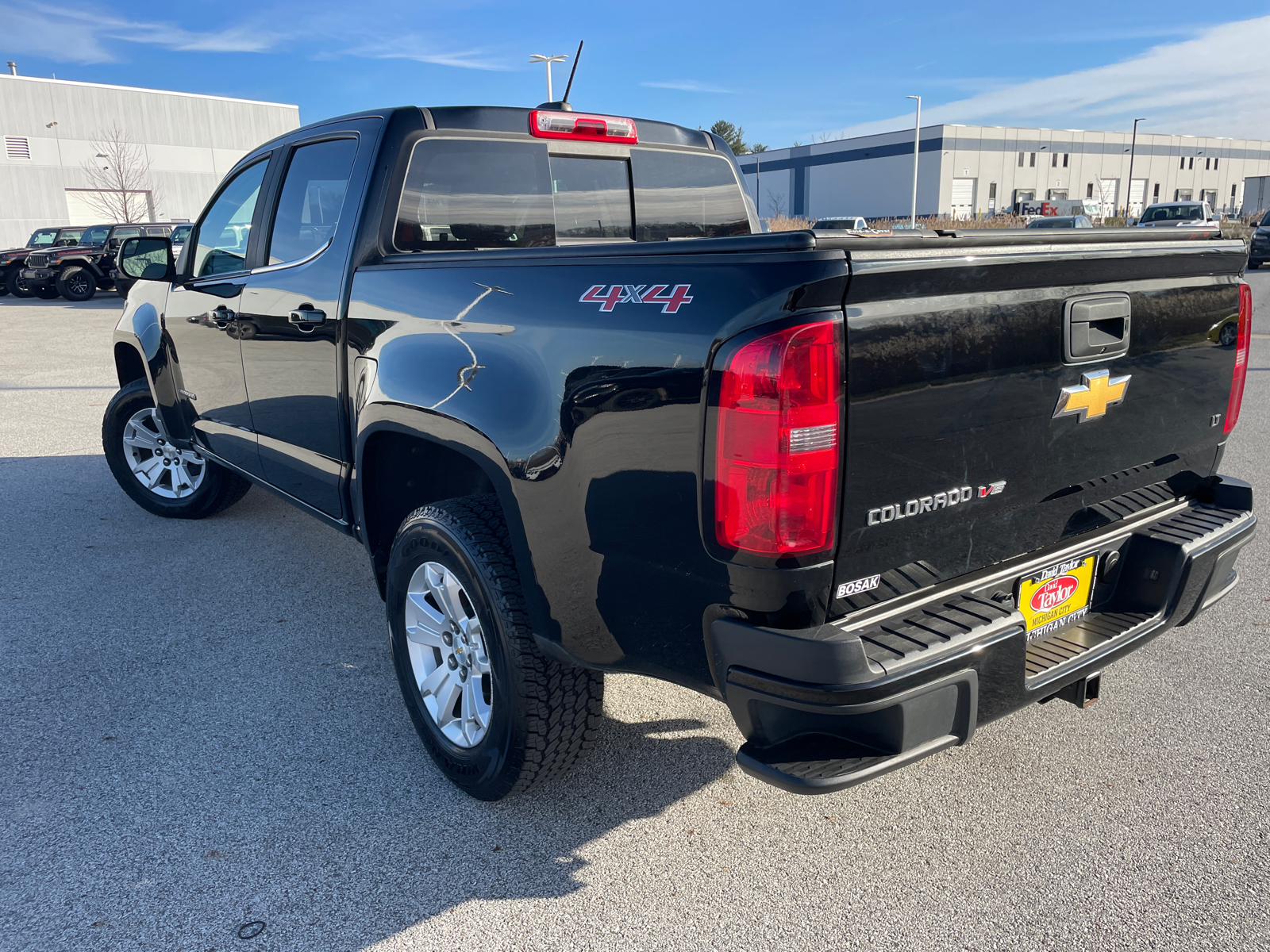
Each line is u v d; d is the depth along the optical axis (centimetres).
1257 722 293
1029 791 260
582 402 201
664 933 207
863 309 169
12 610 387
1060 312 202
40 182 3825
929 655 177
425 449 289
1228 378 257
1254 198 4062
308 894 219
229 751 281
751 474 170
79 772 269
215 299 375
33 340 1387
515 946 204
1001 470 200
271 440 356
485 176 310
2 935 205
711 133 394
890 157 6625
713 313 175
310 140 326
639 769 274
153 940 204
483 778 245
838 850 236
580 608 212
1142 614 239
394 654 276
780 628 177
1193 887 219
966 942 203
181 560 448
